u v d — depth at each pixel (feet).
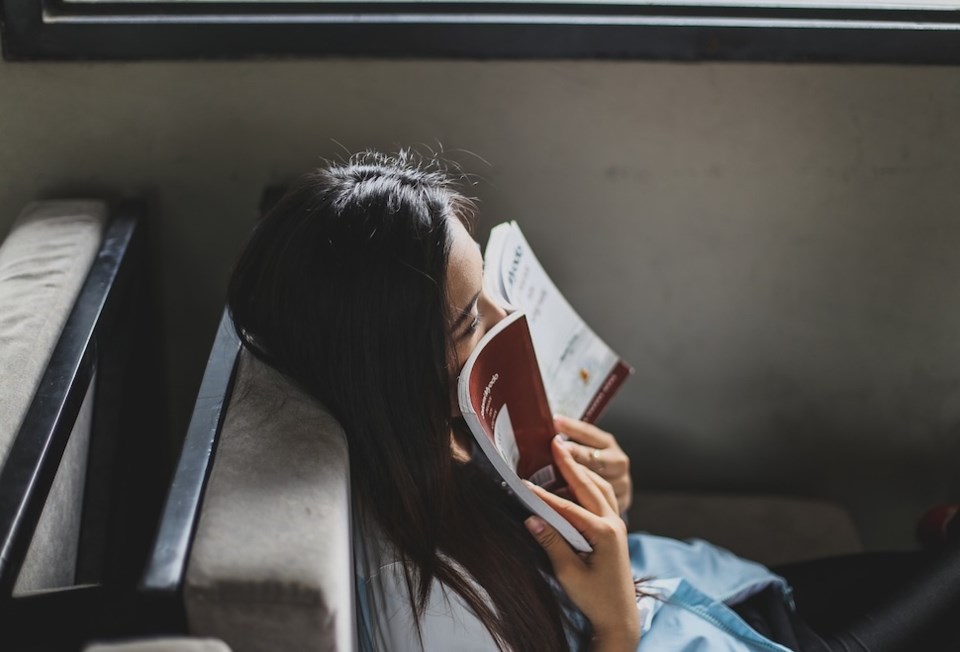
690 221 4.55
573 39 4.13
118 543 4.01
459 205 2.98
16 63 4.00
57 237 3.71
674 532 4.62
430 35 4.09
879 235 4.61
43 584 2.77
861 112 4.34
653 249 4.61
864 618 3.68
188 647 2.02
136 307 4.09
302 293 2.65
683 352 4.88
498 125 4.30
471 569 2.89
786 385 4.99
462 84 4.21
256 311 2.77
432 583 2.78
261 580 2.10
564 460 3.17
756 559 4.51
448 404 2.78
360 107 4.23
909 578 3.78
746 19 4.17
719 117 4.33
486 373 2.82
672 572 3.74
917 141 4.41
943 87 4.31
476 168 4.37
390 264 2.60
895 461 5.21
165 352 4.71
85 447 3.44
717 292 4.73
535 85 4.23
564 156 4.37
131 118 4.17
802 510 4.77
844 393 5.02
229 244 4.46
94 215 3.95
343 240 2.62
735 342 4.86
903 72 4.27
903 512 5.36
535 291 3.69
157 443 4.68
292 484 2.37
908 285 4.74
